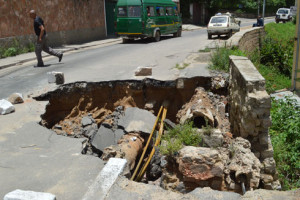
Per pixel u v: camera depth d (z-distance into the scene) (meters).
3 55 13.27
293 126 7.16
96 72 9.00
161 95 8.04
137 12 16.92
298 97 10.09
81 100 7.62
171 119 8.12
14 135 4.88
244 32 15.16
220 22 18.52
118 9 17.52
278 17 37.66
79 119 7.42
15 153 4.29
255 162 4.93
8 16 13.91
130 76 8.17
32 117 5.70
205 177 4.70
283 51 16.39
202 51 12.34
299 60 11.05
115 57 12.27
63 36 17.95
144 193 3.22
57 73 7.46
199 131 6.28
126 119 7.08
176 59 10.88
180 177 5.31
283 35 25.16
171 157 5.54
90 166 3.91
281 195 3.15
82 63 11.05
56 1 17.19
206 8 43.47
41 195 2.94
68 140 4.76
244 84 5.48
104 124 7.26
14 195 2.92
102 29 22.62
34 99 6.79
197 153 4.77
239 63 6.70
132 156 6.00
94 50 15.62
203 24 42.19
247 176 4.70
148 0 17.20
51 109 7.03
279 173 6.06
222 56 9.17
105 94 7.85
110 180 3.38
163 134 7.20
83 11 20.00
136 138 6.51
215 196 3.21
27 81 8.31
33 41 15.65
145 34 17.16
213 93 7.99
